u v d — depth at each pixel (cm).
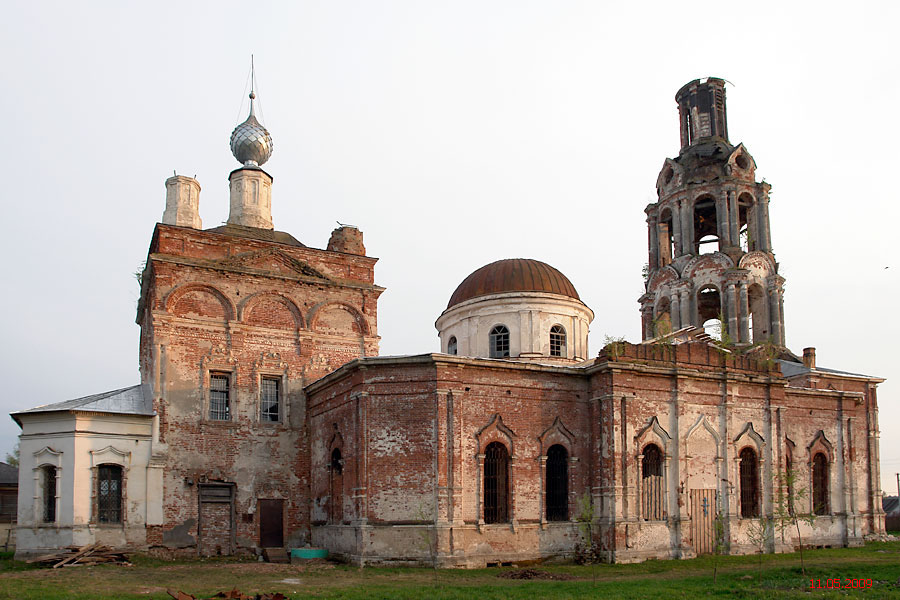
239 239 3553
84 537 2992
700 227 4762
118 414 3130
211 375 3366
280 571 2538
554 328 3941
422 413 2788
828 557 3022
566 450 3009
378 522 2741
